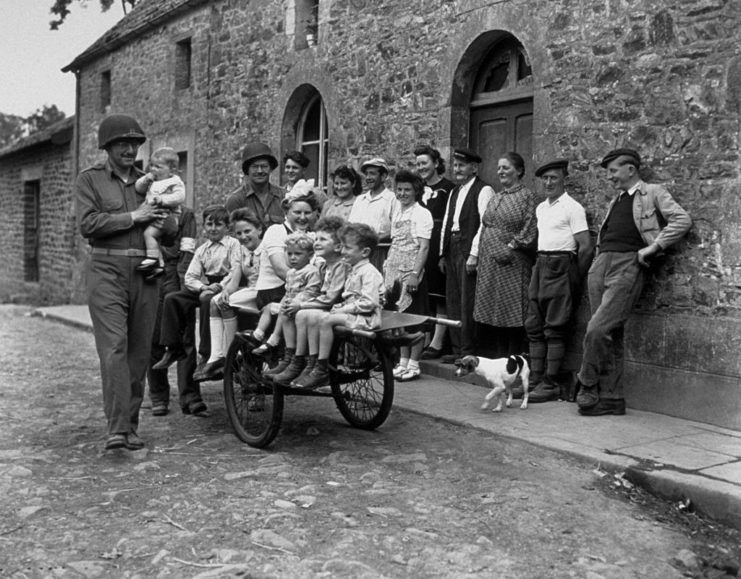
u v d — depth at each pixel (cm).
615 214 554
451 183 724
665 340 553
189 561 325
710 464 434
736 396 514
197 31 1200
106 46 1451
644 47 575
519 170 630
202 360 568
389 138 824
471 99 757
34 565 320
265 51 1038
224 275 562
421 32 781
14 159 1933
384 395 508
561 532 364
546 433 500
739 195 517
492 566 326
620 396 555
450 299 694
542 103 649
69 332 1140
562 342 598
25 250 1884
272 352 496
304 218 536
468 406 579
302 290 484
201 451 488
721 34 529
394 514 378
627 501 409
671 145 556
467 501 398
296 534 351
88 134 1579
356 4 867
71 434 529
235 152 1108
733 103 521
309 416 571
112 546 340
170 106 1273
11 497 398
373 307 470
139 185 498
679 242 547
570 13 626
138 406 515
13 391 679
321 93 923
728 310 523
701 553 355
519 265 626
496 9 691
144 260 495
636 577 326
